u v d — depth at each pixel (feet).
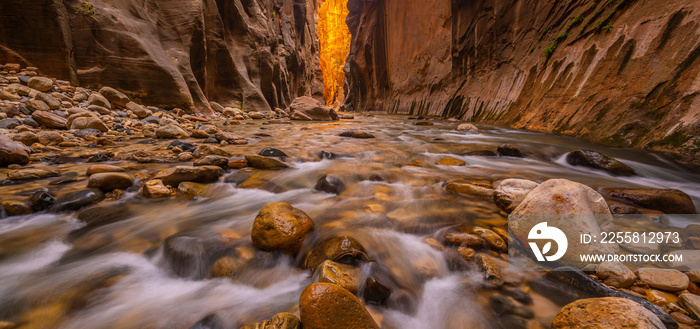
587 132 17.52
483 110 33.27
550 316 4.44
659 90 14.33
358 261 5.63
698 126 11.89
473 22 38.99
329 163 13.93
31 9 23.97
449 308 4.72
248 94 48.39
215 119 34.55
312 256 5.95
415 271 5.59
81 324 4.49
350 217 7.78
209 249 6.17
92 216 7.86
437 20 49.62
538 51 26.96
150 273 5.78
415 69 57.98
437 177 11.62
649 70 15.28
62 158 13.17
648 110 14.47
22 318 4.56
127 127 21.63
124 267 5.90
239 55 50.70
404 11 61.11
